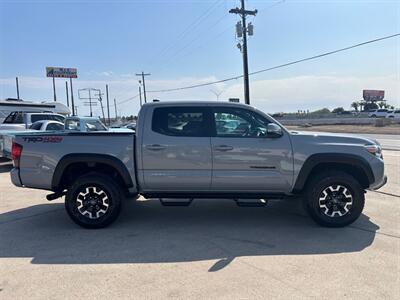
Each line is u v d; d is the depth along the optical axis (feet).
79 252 14.25
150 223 18.11
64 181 18.13
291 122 202.49
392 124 149.38
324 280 11.65
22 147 17.43
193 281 11.65
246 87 91.86
